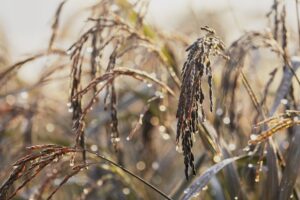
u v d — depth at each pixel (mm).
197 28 6309
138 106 6801
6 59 6957
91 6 4715
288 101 4223
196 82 2834
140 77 3971
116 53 4027
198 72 2844
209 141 4113
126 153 6277
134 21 4941
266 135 3127
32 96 6277
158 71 4988
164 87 4047
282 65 4266
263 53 5789
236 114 4480
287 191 3803
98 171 5863
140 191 5457
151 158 6180
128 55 5086
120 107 6070
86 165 3318
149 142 6023
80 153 4973
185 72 2885
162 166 6586
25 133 5660
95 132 6031
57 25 4594
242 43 4223
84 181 5555
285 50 4164
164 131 5520
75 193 5930
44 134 6523
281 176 4188
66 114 6766
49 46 4602
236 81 4250
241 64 4188
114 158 5773
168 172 6535
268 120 3203
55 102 6621
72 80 3916
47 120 6547
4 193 3076
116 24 4172
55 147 3215
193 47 2949
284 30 4121
